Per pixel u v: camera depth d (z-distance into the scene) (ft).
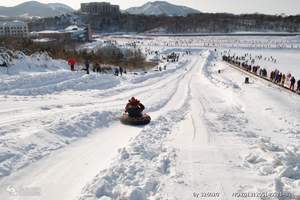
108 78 100.89
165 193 22.66
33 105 53.06
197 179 25.04
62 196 22.82
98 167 28.19
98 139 37.14
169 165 28.25
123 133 41.06
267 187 23.66
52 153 30.60
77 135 37.17
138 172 26.18
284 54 373.40
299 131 48.67
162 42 572.51
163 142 36.11
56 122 38.96
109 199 22.08
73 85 81.30
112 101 68.54
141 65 203.41
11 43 123.54
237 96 89.92
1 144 29.58
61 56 133.69
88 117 44.27
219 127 46.47
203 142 36.63
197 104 76.48
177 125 47.47
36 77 77.92
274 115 61.87
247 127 48.93
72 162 29.01
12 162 27.09
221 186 23.82
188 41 601.21
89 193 22.59
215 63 281.74
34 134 33.30
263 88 105.81
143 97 79.51
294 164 28.43
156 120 49.55
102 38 588.09
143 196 22.34
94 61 151.94
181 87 113.91
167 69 196.44
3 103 51.96
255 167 28.07
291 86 108.06
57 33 438.40
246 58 314.35
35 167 27.17
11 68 86.33
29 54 111.45
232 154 31.65
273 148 33.76
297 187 23.53
